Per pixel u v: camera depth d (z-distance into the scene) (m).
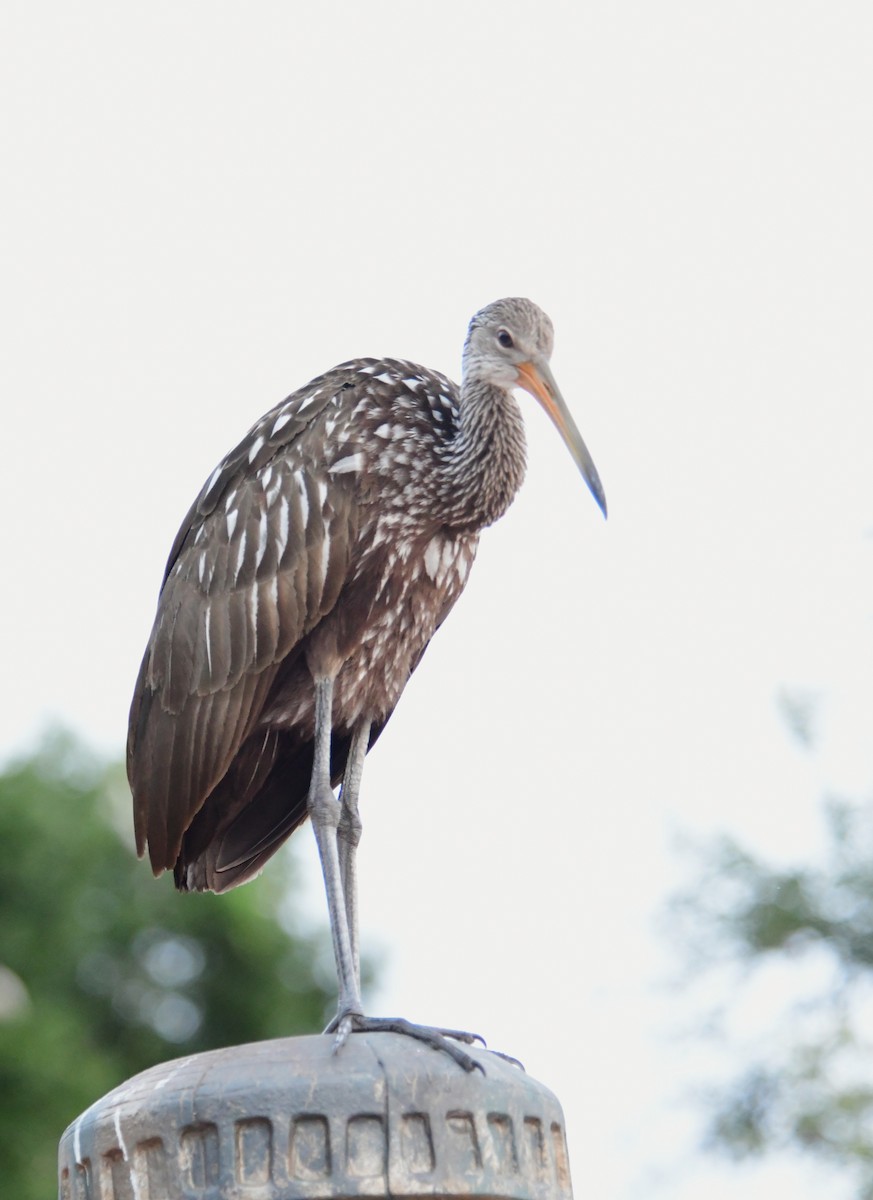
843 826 26.83
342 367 12.09
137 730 11.97
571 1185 9.02
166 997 36.94
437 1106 8.42
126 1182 8.53
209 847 12.06
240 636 11.60
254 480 11.81
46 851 36.22
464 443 11.92
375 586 11.69
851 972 26.61
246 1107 8.37
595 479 11.94
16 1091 30.97
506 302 12.27
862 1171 25.45
